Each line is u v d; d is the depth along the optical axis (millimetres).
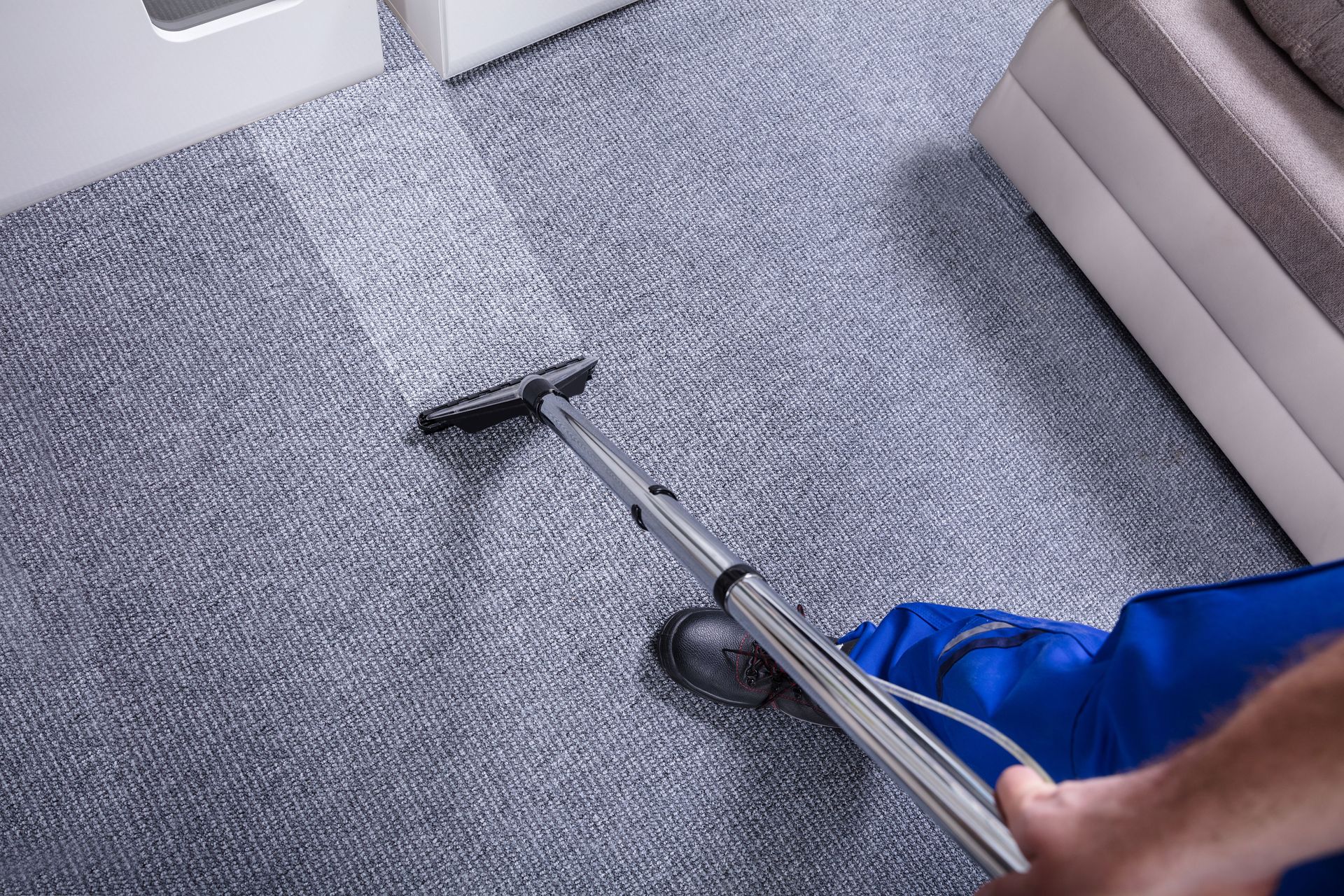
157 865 1157
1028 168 1536
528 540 1343
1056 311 1595
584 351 1433
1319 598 663
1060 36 1354
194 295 1346
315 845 1194
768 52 1646
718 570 805
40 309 1302
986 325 1566
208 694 1219
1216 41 1227
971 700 945
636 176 1531
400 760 1237
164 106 1241
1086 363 1574
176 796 1181
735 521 1401
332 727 1234
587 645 1320
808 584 1396
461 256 1437
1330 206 1173
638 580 1356
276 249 1385
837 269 1550
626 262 1484
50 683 1188
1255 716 406
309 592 1272
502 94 1525
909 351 1530
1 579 1209
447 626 1292
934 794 552
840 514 1433
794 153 1598
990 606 1435
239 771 1201
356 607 1278
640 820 1269
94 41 1084
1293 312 1269
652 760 1293
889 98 1664
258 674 1235
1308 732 385
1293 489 1419
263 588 1264
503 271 1443
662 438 1414
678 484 1399
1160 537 1508
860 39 1687
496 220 1463
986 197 1639
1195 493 1536
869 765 1344
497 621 1307
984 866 525
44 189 1286
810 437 1458
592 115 1547
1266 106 1210
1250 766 393
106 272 1329
